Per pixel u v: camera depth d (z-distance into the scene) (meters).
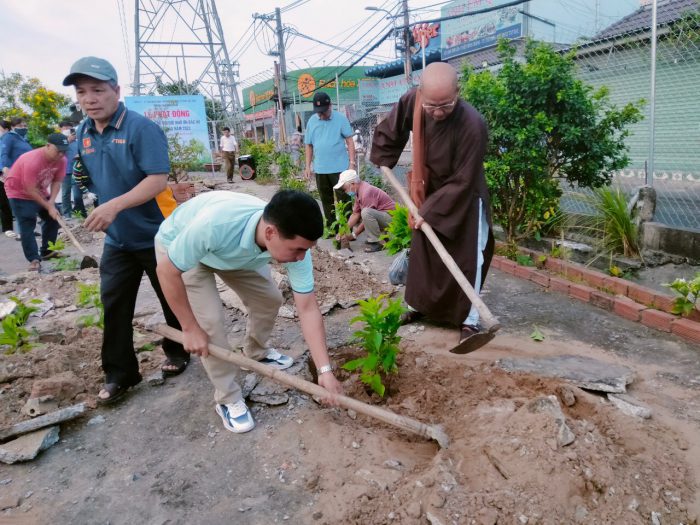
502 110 5.46
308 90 33.28
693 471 2.37
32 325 4.59
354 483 2.42
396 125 3.88
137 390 3.40
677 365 3.35
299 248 2.21
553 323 4.11
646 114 7.62
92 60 2.76
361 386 3.41
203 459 2.69
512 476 2.26
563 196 6.65
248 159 16.98
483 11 9.41
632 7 15.76
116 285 3.12
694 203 6.52
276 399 3.10
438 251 3.34
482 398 3.06
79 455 2.79
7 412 3.15
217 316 2.79
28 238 6.58
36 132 19.38
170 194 3.23
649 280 4.92
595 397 2.92
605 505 2.15
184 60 25.92
